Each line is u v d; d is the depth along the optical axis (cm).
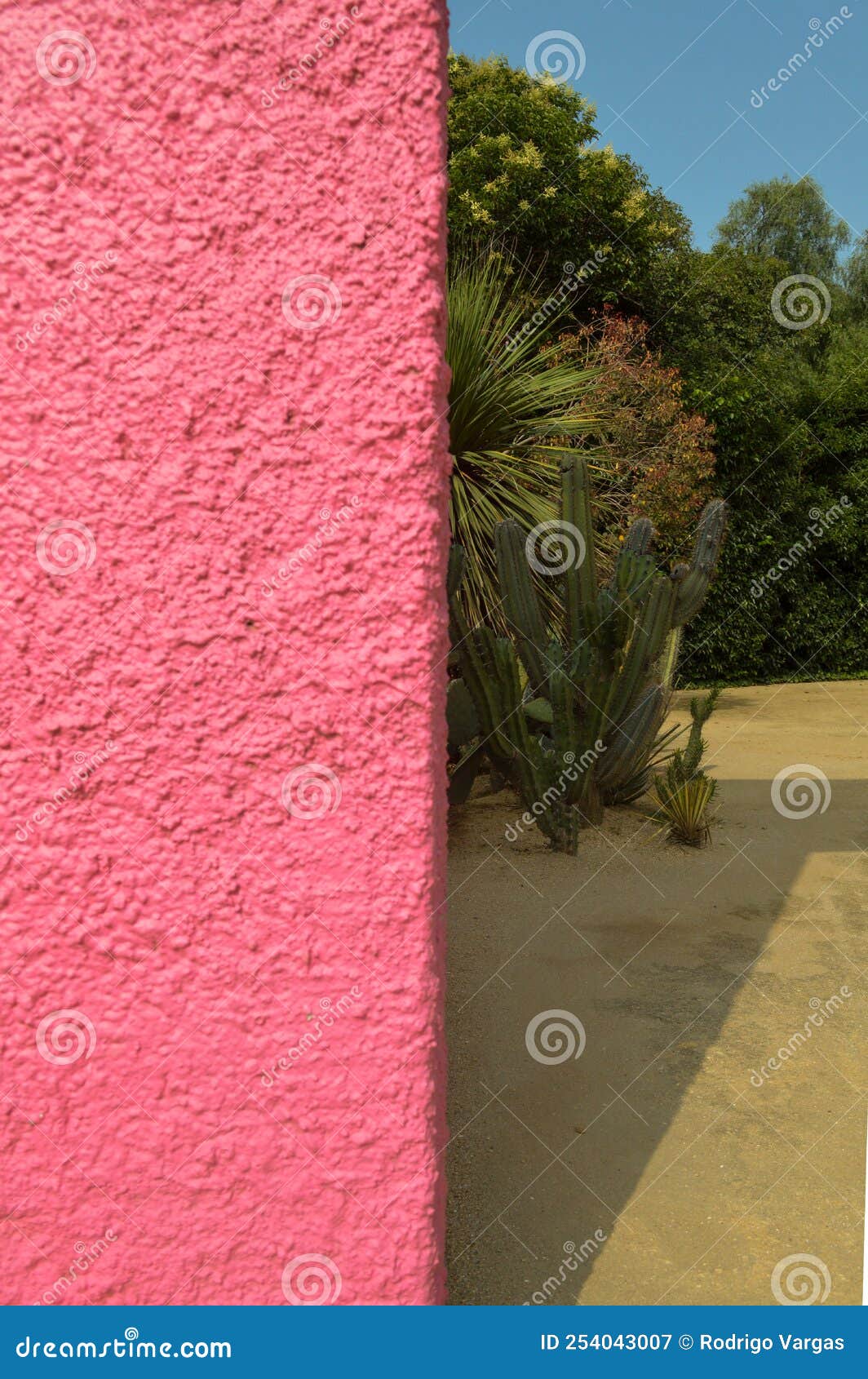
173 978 97
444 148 96
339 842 98
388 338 95
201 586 95
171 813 96
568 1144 189
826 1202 170
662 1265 155
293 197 93
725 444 890
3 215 92
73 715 95
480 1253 158
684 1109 200
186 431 94
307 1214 100
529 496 555
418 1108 100
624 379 741
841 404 990
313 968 98
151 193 93
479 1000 253
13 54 91
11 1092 97
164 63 92
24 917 96
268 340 94
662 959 276
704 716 397
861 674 1016
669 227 859
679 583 398
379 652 97
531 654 420
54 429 94
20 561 94
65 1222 99
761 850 376
